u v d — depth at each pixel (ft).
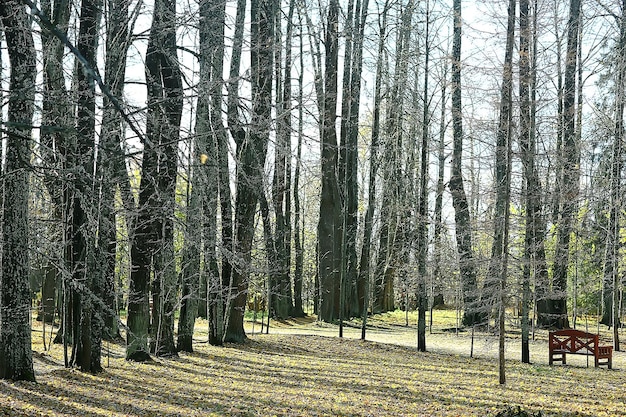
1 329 36.63
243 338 68.08
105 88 14.61
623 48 83.51
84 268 41.06
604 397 40.83
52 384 37.35
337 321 102.47
